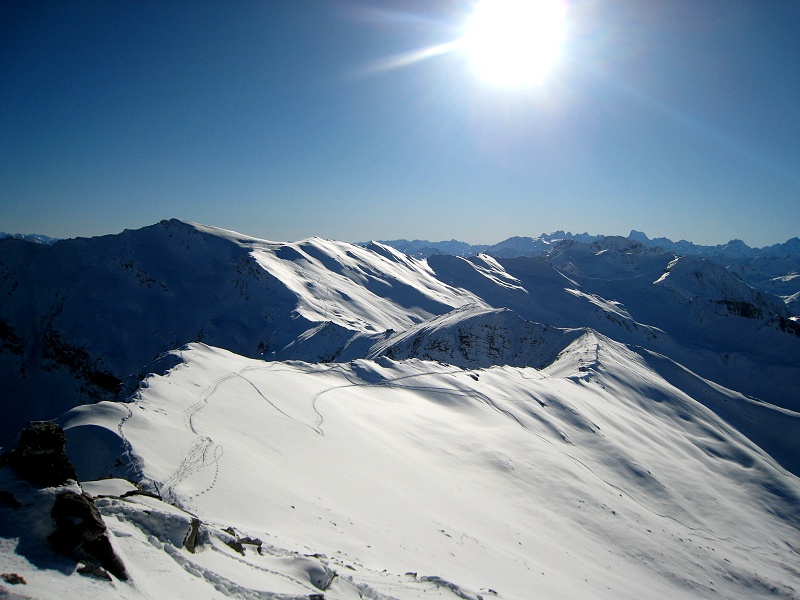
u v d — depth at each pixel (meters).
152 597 8.13
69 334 153.62
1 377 150.12
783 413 94.69
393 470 31.77
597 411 62.72
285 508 19.62
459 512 28.80
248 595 9.44
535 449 45.47
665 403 78.19
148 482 17.88
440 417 48.81
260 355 128.75
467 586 16.88
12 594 6.64
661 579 31.25
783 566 40.03
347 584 12.41
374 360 65.25
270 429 31.06
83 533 8.38
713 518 45.78
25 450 9.39
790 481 60.97
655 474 50.44
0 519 8.29
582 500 38.78
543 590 20.98
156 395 29.72
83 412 23.20
